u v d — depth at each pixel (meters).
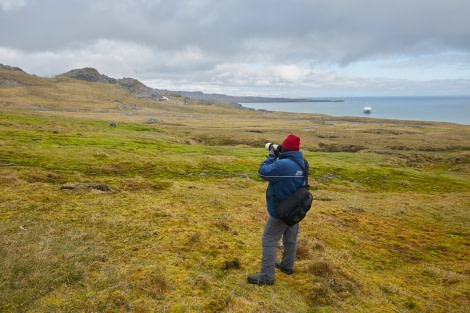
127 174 28.53
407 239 14.80
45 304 5.46
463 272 11.20
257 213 14.73
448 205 25.70
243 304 6.16
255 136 89.19
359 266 10.03
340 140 98.00
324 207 18.86
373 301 7.34
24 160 27.31
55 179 20.47
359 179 42.81
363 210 19.59
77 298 5.74
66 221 10.02
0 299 5.43
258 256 9.02
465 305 8.25
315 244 10.83
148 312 5.52
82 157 31.14
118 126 79.06
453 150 88.06
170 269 7.21
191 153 45.06
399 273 10.23
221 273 7.57
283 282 7.53
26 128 50.97
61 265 6.84
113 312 5.44
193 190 20.06
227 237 10.16
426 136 115.12
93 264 7.11
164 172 31.52
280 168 6.75
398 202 25.05
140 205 12.50
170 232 9.55
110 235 9.09
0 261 6.68
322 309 6.57
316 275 7.95
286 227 7.41
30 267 6.57
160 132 80.69
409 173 49.47
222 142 81.81
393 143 94.19
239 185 27.42
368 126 161.38
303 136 99.88
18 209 10.93
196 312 5.66
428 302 8.02
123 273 6.74
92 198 13.23
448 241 15.49
